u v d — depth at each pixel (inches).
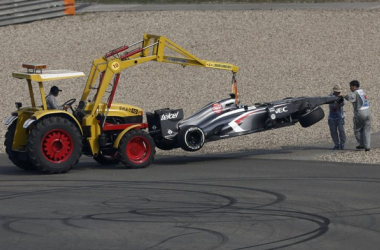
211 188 1722.4
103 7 4906.5
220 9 4672.7
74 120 2022.6
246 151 2404.0
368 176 1866.4
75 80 3656.5
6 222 1378.0
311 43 3998.5
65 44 4033.0
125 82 3604.8
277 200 1565.0
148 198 1603.1
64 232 1299.2
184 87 3496.6
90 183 1819.6
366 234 1273.4
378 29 4160.9
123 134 2054.6
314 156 2239.2
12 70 3720.5
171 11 4606.3
